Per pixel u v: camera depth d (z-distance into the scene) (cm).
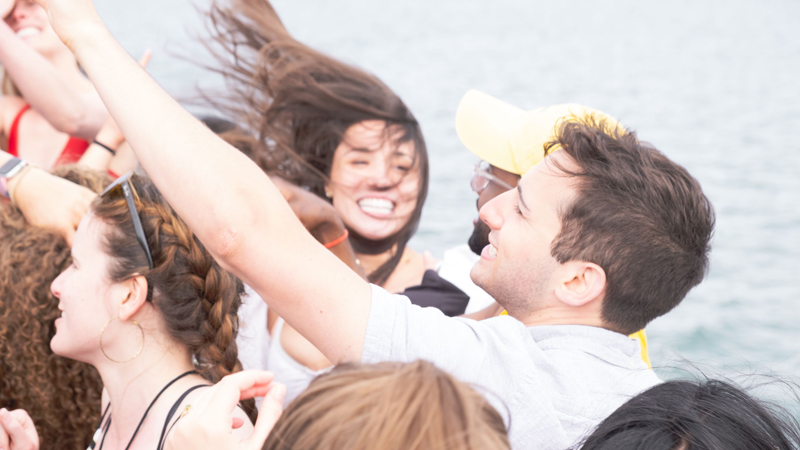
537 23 5797
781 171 1397
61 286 164
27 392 200
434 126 1673
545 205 138
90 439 207
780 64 3238
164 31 3100
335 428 70
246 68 309
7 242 200
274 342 246
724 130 1822
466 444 68
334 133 289
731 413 107
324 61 299
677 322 769
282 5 6469
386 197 295
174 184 117
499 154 198
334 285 122
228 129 308
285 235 120
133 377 160
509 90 2503
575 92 2506
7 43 302
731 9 7206
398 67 2964
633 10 7281
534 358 133
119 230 157
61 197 205
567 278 138
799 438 108
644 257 134
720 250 984
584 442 113
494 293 147
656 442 102
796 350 695
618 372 136
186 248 158
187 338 160
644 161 138
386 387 72
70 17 127
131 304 156
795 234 1040
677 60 3434
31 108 342
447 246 933
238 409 148
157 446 151
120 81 123
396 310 125
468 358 126
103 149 297
